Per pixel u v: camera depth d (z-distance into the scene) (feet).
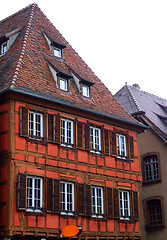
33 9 83.20
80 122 69.36
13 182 57.47
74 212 64.28
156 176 93.20
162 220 89.25
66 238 62.44
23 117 60.90
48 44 76.79
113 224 69.77
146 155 94.99
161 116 103.91
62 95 68.90
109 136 73.87
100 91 81.66
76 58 84.02
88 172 68.39
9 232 55.21
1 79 65.41
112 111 77.82
